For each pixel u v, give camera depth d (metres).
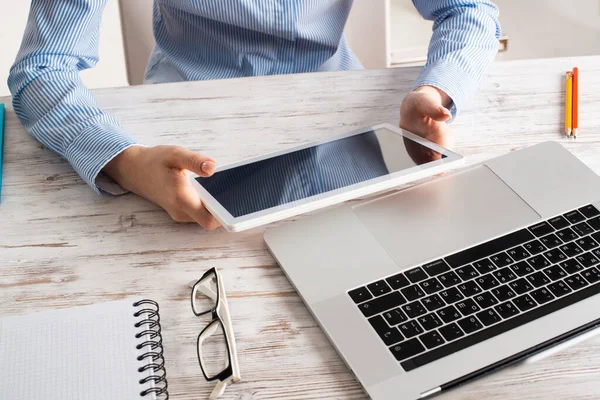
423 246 0.67
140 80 1.47
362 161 0.74
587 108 0.92
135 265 0.68
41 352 0.56
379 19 1.46
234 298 0.64
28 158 0.87
